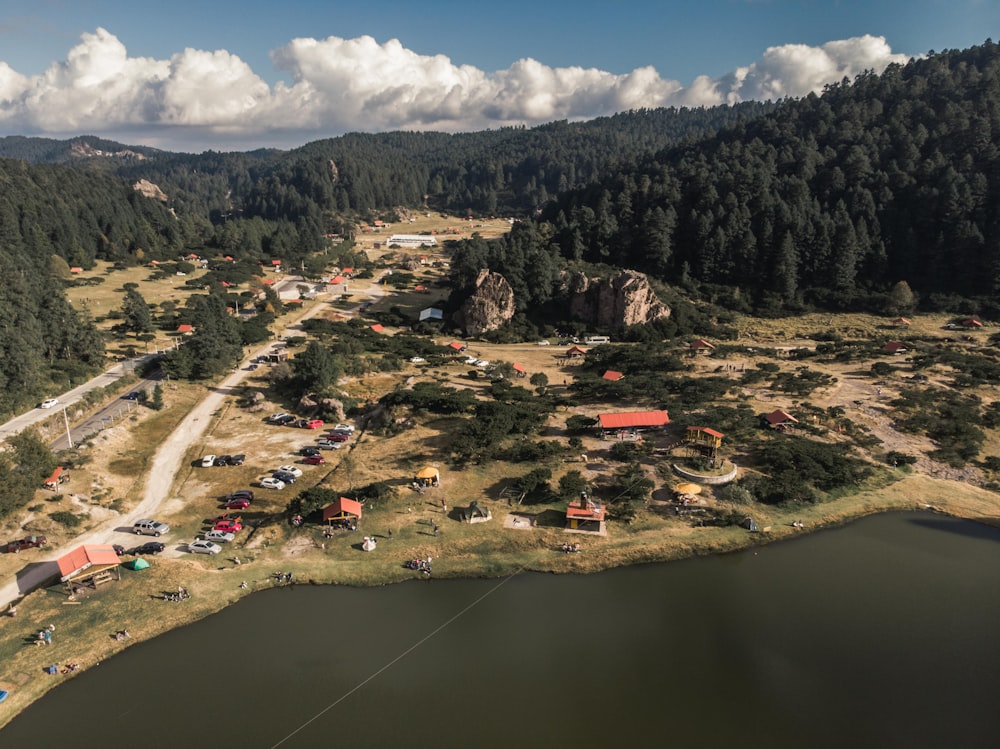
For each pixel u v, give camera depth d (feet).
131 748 147.54
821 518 239.30
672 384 359.05
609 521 236.43
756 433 291.79
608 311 517.55
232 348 429.38
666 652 177.37
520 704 159.33
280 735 150.41
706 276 601.21
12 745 148.87
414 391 341.82
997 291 529.45
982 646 177.78
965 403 327.47
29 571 211.82
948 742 147.64
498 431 285.84
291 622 190.80
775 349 460.55
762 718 154.40
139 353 435.12
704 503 243.81
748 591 202.18
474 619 191.83
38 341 356.79
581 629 186.91
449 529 233.14
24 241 642.22
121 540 230.89
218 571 211.41
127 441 313.73
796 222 578.25
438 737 149.07
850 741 148.05
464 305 544.62
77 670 170.91
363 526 236.02
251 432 330.34
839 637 181.78
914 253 567.59
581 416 308.19
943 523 238.48
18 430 300.40
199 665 173.47
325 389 365.61
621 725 152.66
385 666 172.65
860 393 348.38
